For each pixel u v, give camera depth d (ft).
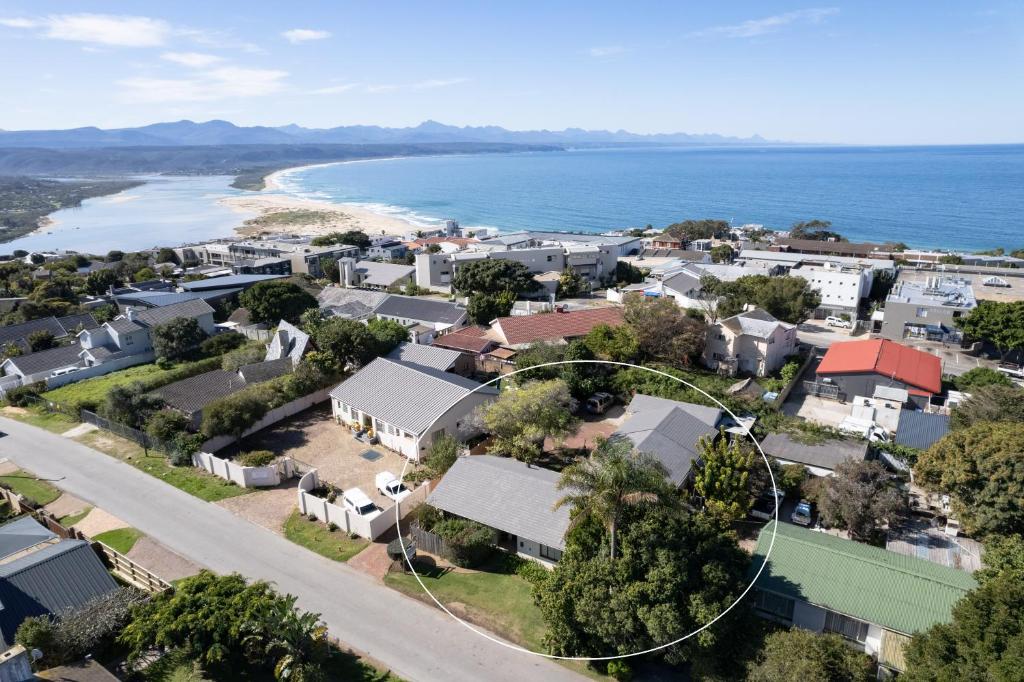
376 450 154.51
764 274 311.27
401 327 226.17
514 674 86.58
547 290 329.93
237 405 157.69
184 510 128.26
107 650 87.97
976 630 71.10
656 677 86.02
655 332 208.03
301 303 278.67
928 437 145.59
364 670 86.89
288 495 134.31
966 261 394.73
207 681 83.41
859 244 441.68
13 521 116.16
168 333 231.91
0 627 84.84
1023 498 102.06
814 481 126.82
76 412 175.52
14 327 249.14
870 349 203.21
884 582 90.53
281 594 102.47
